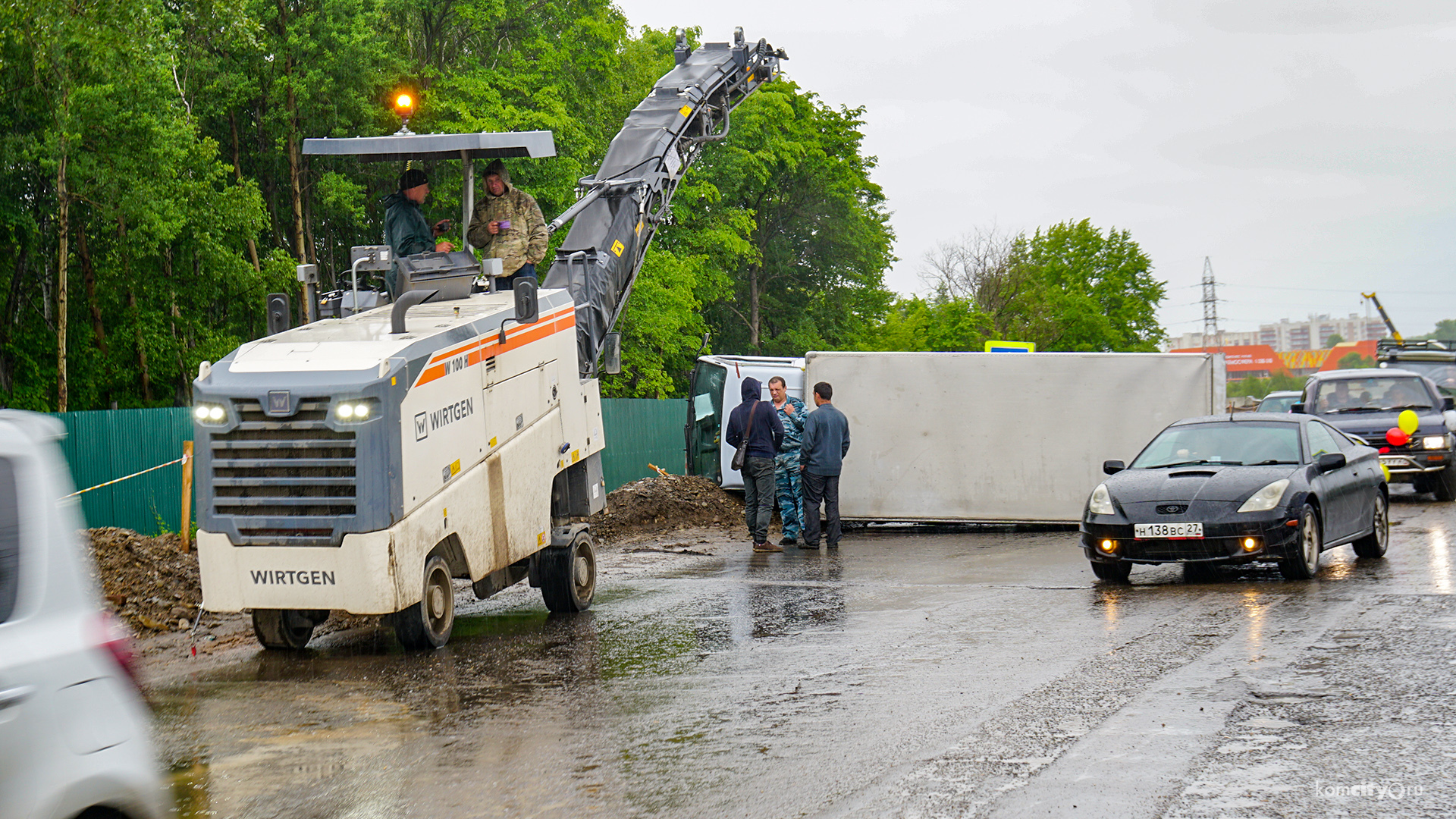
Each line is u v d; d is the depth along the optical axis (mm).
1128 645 7863
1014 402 18062
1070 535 16859
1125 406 17781
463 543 8852
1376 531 12344
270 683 7773
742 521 19531
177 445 19703
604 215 13609
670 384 44375
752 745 5711
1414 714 5793
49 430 3402
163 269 36219
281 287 35969
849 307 62469
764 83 17000
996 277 63531
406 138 11227
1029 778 4984
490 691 7227
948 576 12148
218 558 8195
